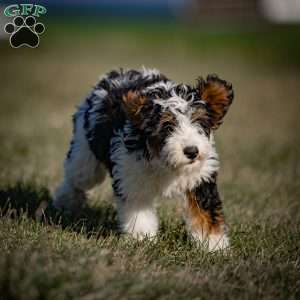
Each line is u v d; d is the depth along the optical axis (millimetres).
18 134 18281
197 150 8227
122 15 124875
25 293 6414
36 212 9898
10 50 46938
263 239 9672
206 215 9094
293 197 12891
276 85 33281
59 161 14727
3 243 8172
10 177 12734
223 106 8992
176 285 7312
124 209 9227
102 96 10070
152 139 8602
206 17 79188
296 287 7918
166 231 9562
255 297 7480
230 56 45594
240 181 14000
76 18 93625
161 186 9023
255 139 19453
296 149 18141
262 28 61531
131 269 7738
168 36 57781
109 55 44656
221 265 8391
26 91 28938
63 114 22578
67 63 39719
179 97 8695
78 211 10820
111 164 9398
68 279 6809
